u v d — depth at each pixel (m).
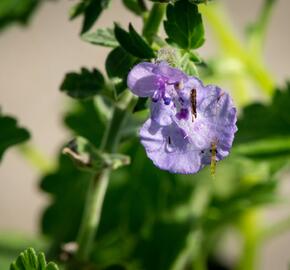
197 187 0.16
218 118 0.10
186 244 0.16
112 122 0.12
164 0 0.10
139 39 0.11
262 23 0.16
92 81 0.12
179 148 0.10
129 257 0.16
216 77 0.16
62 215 0.16
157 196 0.16
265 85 0.16
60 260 0.13
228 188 0.16
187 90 0.10
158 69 0.10
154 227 0.16
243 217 0.17
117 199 0.16
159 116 0.10
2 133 0.13
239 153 0.14
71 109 0.17
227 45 0.16
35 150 0.18
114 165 0.12
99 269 0.13
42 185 0.16
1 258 0.15
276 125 0.15
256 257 0.17
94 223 0.13
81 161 0.12
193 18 0.11
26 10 0.16
